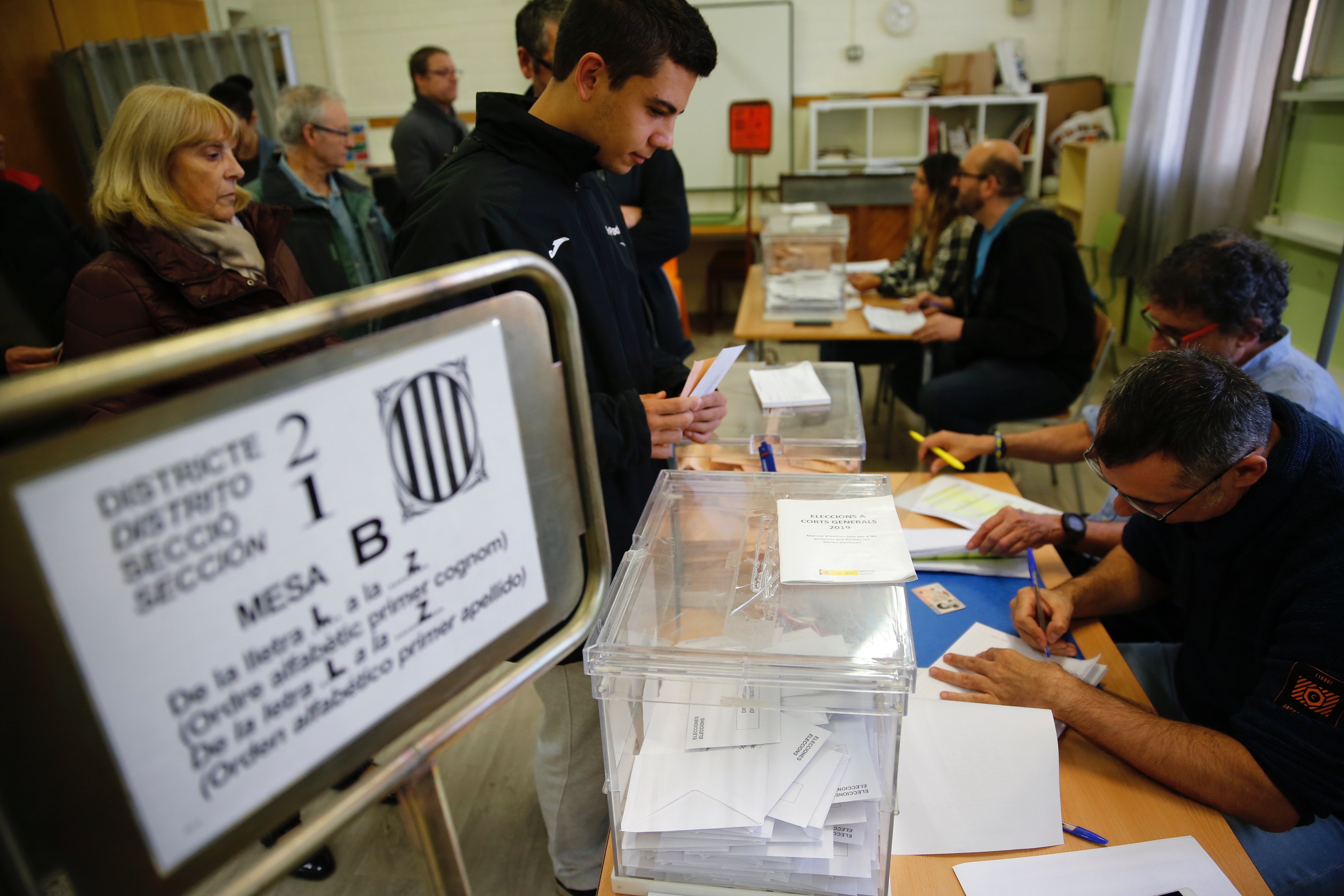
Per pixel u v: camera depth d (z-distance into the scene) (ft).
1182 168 12.35
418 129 11.65
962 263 10.60
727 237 17.66
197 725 1.17
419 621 1.49
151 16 12.54
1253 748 3.18
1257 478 3.44
